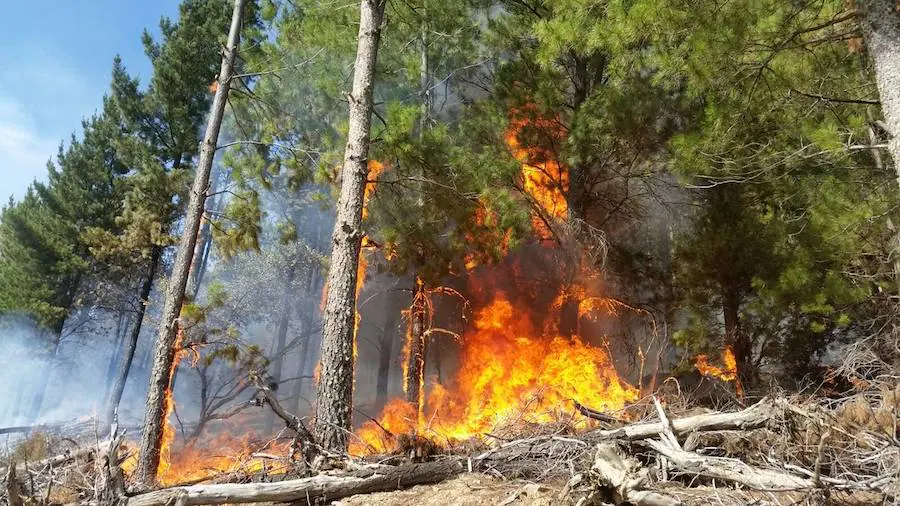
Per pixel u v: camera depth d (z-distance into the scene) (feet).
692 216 35.81
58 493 15.25
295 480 14.14
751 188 30.14
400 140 27.94
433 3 36.06
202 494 12.91
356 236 22.00
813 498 10.46
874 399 17.25
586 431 18.40
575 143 30.94
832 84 20.01
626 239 41.63
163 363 24.93
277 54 33.40
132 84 65.92
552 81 32.42
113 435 13.79
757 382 28.68
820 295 23.85
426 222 29.81
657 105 29.71
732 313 30.78
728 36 16.76
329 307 20.89
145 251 55.67
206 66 63.36
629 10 18.51
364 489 14.62
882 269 23.99
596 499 11.29
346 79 34.55
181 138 62.39
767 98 18.94
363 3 25.52
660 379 31.55
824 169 23.52
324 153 30.63
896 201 21.47
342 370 19.93
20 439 32.48
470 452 17.13
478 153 32.73
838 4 17.95
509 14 36.81
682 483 13.44
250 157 32.76
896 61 14.74
